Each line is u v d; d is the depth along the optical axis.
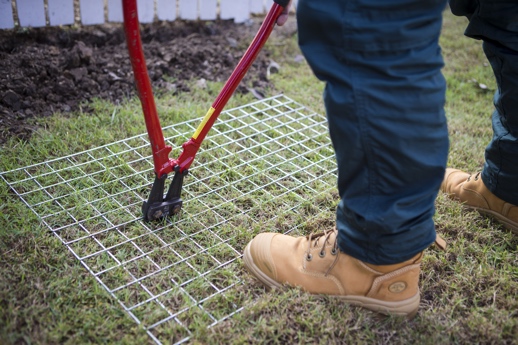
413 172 1.42
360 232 1.52
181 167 1.96
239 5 3.87
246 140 2.64
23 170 2.26
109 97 2.89
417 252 1.55
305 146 2.62
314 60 1.39
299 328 1.63
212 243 1.96
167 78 3.13
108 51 3.27
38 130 2.53
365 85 1.34
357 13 1.29
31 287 1.68
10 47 3.14
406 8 1.29
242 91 3.10
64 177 2.26
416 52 1.34
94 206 2.10
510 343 1.62
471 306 1.77
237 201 2.22
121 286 1.73
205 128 1.93
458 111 3.08
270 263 1.75
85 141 2.47
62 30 3.32
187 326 1.62
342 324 1.63
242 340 1.56
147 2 3.53
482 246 2.03
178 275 1.80
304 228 2.09
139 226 2.01
